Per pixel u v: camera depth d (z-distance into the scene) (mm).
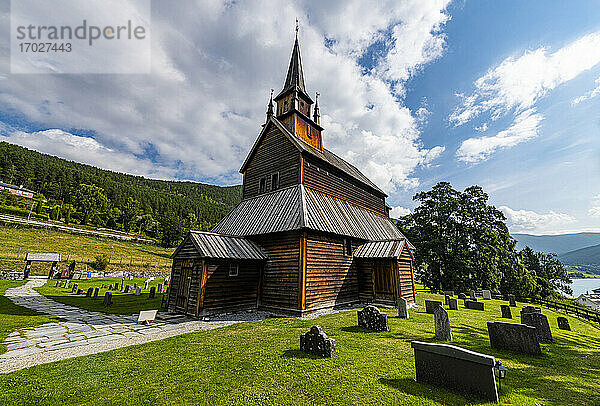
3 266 40625
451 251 36469
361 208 25984
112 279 42375
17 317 13969
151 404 5188
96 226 94438
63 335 10664
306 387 5781
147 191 171375
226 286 15039
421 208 41562
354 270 19422
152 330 11523
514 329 8703
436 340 9609
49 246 56875
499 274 36094
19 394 5570
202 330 11273
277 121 22297
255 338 9680
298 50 27844
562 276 54188
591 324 18797
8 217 71750
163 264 63500
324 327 11531
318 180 20906
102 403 5242
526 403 5203
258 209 20000
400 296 17953
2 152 144625
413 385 5887
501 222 38219
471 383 5422
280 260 16203
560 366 7477
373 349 8375
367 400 5250
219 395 5469
